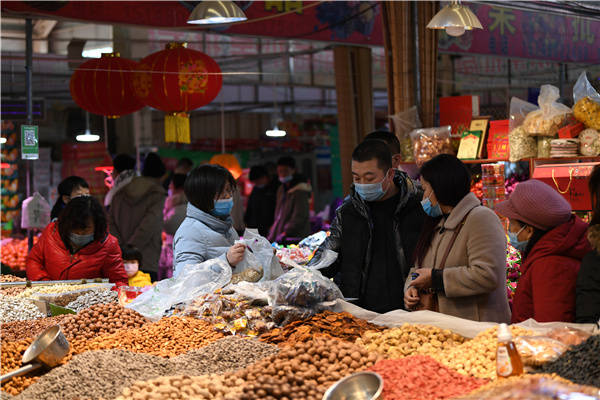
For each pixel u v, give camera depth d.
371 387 2.11
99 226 4.29
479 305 3.02
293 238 7.55
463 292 2.95
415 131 5.65
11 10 5.43
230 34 6.72
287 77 11.23
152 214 6.24
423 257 3.20
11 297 3.77
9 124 8.71
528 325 2.63
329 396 2.05
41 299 3.64
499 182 5.06
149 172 6.46
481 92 11.72
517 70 11.17
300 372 2.30
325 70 11.54
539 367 2.24
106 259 4.36
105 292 3.64
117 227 6.23
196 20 4.38
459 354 2.42
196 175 3.51
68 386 2.45
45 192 10.81
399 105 5.90
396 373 2.23
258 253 3.43
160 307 3.26
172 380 2.32
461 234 3.02
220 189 3.50
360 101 7.93
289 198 7.72
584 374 2.11
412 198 3.40
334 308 3.15
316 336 2.77
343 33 7.54
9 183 8.80
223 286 3.27
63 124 13.41
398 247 3.36
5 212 8.81
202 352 2.73
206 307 3.14
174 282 3.31
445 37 8.27
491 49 8.70
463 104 5.60
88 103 5.30
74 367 2.56
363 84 7.93
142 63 5.07
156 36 8.88
